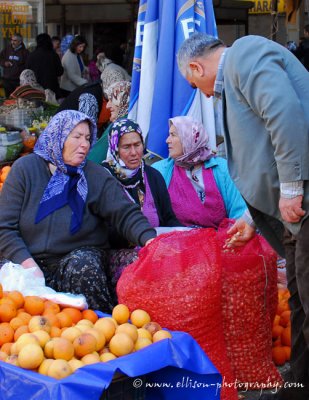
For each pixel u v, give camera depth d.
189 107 4.66
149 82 4.80
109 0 14.88
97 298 3.66
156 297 3.25
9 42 11.98
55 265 3.86
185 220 4.45
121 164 4.20
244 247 3.54
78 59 12.03
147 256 3.31
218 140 4.95
